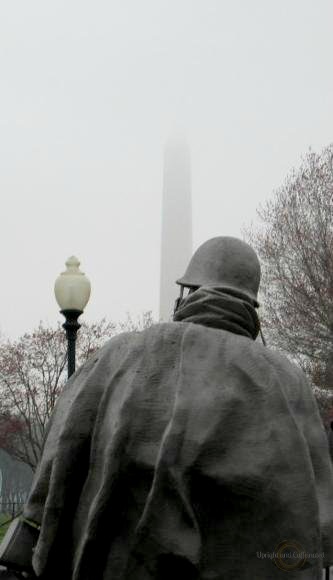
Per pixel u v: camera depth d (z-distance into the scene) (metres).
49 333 32.25
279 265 25.84
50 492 2.64
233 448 2.55
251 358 2.68
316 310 25.03
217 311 2.82
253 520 2.51
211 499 2.52
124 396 2.61
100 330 32.34
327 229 25.78
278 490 2.53
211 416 2.56
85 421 2.68
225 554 2.50
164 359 2.68
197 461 2.52
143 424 2.59
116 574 2.51
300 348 25.27
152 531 2.48
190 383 2.61
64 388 2.85
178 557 2.45
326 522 2.62
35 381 32.03
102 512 2.52
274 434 2.58
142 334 2.75
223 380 2.63
